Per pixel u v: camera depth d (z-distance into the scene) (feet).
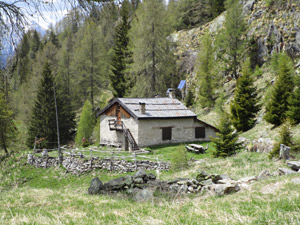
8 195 33.94
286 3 125.49
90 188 34.24
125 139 94.53
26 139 136.67
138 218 16.92
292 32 113.39
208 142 97.81
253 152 63.82
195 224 14.89
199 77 142.61
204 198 26.12
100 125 110.93
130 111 91.71
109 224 16.67
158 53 141.59
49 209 23.61
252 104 94.07
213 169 51.31
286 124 55.98
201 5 235.40
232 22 137.08
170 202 24.47
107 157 73.97
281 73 83.71
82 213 20.67
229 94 133.28
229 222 14.56
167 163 65.31
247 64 116.06
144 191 29.22
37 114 140.15
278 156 53.06
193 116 99.50
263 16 136.46
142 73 143.02
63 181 71.00
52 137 138.41
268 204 17.47
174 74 175.63
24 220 18.48
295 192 20.74
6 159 91.09
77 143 122.01
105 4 17.31
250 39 136.77
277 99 82.12
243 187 27.84
